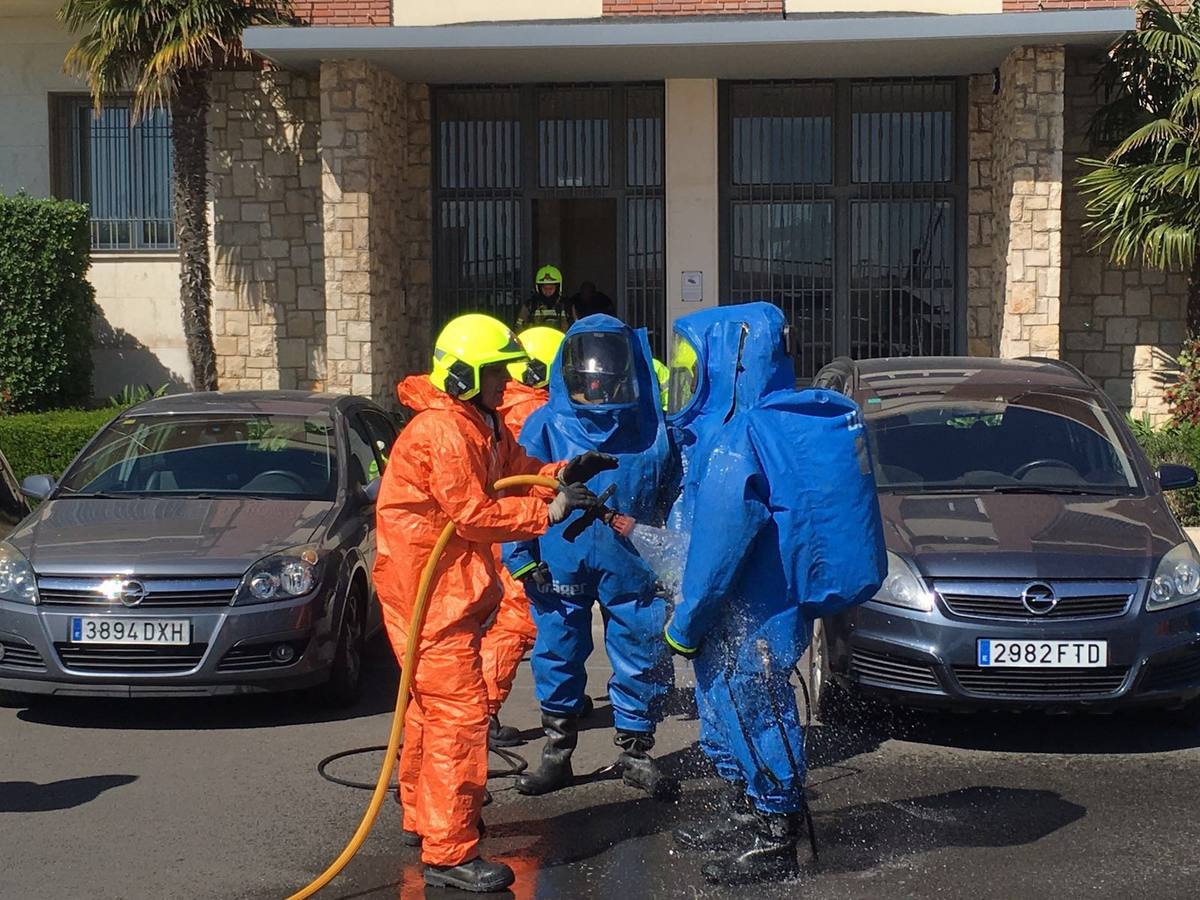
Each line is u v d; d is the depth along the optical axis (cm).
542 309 1469
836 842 549
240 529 758
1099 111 1416
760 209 1545
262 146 1539
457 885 502
